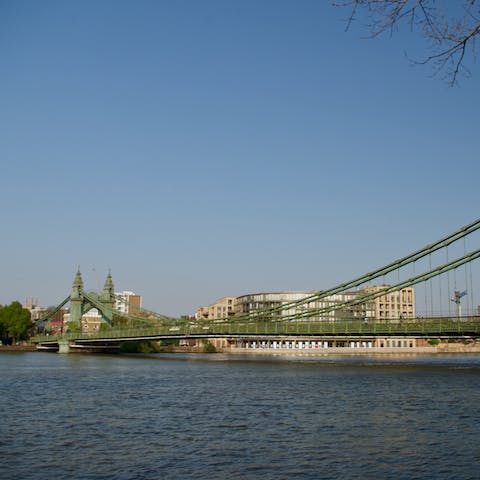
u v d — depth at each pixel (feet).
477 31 42.83
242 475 86.33
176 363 370.32
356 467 90.38
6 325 616.80
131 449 102.99
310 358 487.20
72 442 108.88
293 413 142.41
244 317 364.58
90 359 419.74
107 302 554.87
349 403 159.94
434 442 107.45
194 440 110.32
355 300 314.76
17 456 97.96
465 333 268.00
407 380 229.25
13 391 192.13
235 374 268.62
